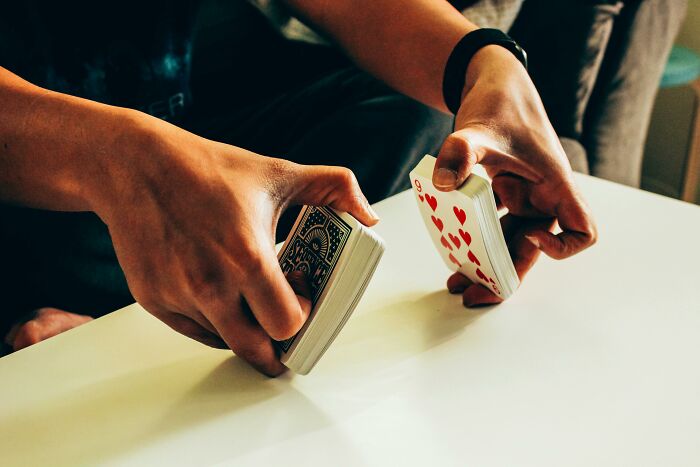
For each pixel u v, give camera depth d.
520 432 0.49
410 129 0.95
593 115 1.38
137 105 1.03
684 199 1.83
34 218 0.90
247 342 0.53
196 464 0.49
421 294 0.68
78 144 0.55
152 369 0.60
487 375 0.55
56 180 0.57
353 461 0.48
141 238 0.52
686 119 1.91
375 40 0.91
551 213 0.66
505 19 1.26
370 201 0.95
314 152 0.95
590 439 0.48
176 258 0.51
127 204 0.52
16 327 0.79
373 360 0.58
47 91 0.60
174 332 0.65
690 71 1.57
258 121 1.12
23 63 0.92
